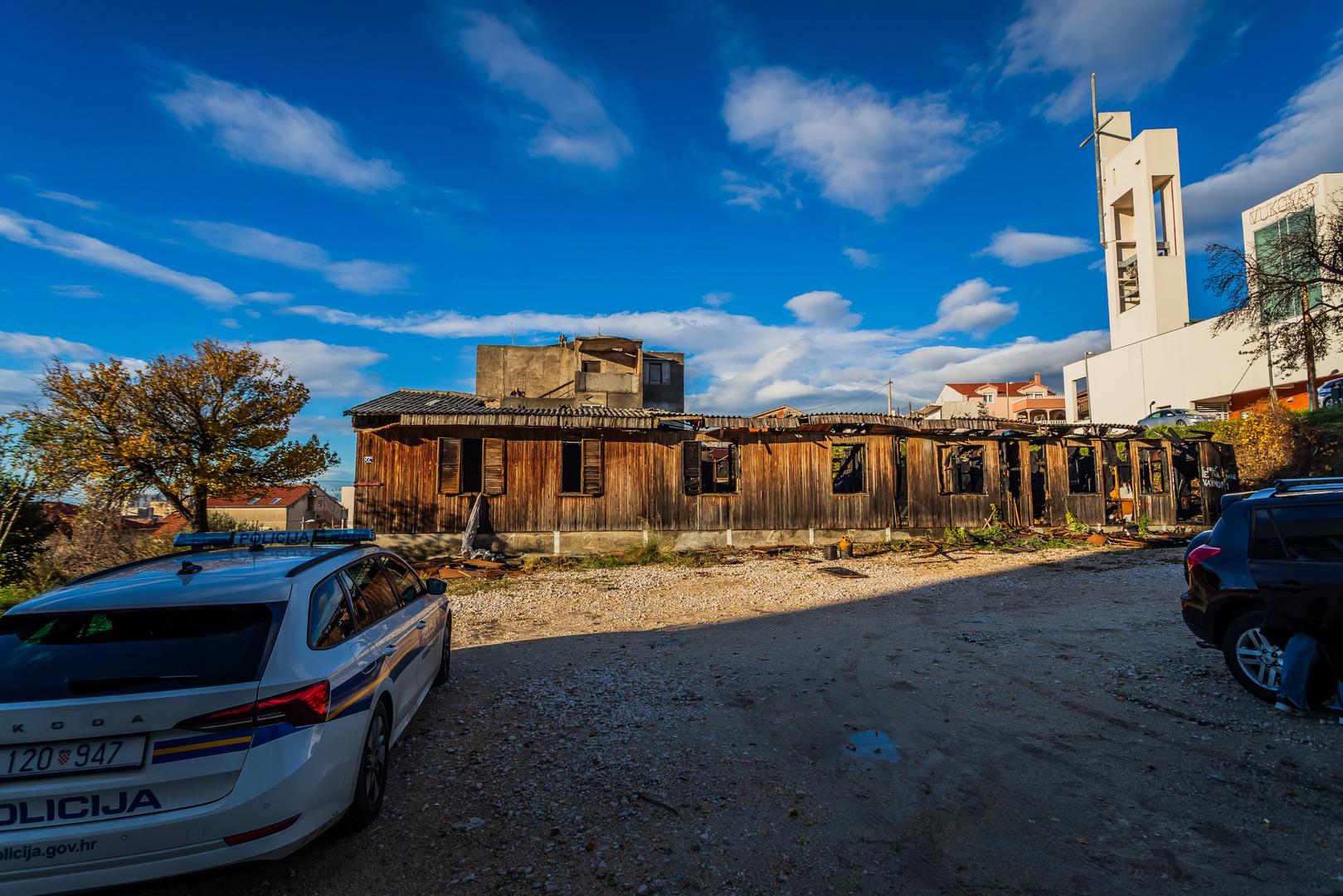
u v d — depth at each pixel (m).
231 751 2.73
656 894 2.92
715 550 16.84
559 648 7.64
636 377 36.19
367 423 15.82
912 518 18.05
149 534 15.82
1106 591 10.41
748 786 3.98
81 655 2.85
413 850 3.31
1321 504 4.78
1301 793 3.62
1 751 2.58
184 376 15.26
